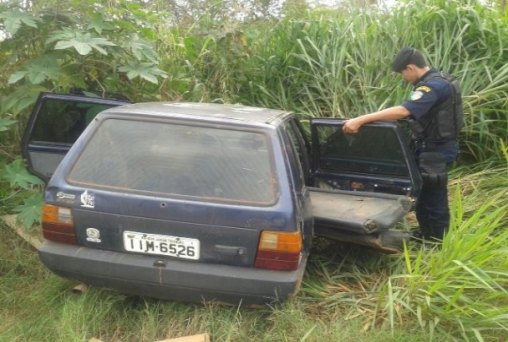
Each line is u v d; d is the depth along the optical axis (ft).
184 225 9.21
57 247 9.69
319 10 22.45
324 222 11.83
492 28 19.22
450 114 13.56
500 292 9.91
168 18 20.77
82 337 9.78
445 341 9.71
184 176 9.44
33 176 12.85
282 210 9.07
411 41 19.58
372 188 14.14
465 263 10.12
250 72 20.68
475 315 9.91
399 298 10.37
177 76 18.31
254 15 22.70
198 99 18.92
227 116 10.21
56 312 10.66
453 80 13.65
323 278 12.62
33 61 13.67
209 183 9.36
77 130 13.30
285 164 9.48
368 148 13.82
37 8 14.11
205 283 9.21
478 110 18.11
